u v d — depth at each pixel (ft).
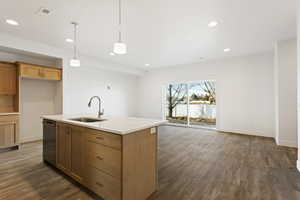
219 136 15.56
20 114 12.15
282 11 7.87
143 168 5.81
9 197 5.87
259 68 15.49
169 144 12.88
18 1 7.01
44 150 9.01
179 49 14.20
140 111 24.97
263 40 11.98
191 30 10.15
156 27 9.71
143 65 21.07
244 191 6.33
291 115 11.87
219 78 17.80
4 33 10.57
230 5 7.34
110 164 5.25
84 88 17.99
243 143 13.10
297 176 7.52
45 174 7.67
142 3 7.20
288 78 11.89
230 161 9.36
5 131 10.89
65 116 9.14
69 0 6.97
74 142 6.80
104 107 20.25
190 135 15.98
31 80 13.64
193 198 5.89
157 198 5.92
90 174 6.03
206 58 17.35
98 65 17.62
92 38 11.56
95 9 7.71
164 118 22.95
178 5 7.34
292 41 11.65
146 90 24.27
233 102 16.97
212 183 6.93
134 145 5.39
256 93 15.69
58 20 8.82
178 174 7.77
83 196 5.96
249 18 8.58
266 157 9.95
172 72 21.56
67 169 7.25
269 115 15.06
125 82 23.21
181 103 21.49
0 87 11.23
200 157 10.02
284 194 6.12
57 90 14.70
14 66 11.91
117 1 7.04
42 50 12.64
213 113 19.02
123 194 4.99
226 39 11.75
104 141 5.45
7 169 8.21
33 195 6.00
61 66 14.21
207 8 7.61
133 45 13.12
